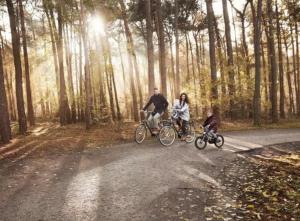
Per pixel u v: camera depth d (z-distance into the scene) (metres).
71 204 6.94
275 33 33.03
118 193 7.63
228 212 6.56
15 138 17.92
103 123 25.91
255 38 23.52
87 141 15.96
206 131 13.23
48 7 23.17
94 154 12.40
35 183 8.55
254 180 8.98
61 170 9.91
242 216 6.38
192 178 8.89
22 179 8.98
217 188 8.12
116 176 9.09
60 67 27.44
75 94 32.66
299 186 8.51
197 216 6.31
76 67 35.03
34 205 6.90
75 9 23.16
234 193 7.78
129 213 6.44
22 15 25.80
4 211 6.61
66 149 13.70
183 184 8.32
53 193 7.68
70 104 31.20
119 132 19.55
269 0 26.92
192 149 13.16
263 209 6.84
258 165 10.76
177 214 6.40
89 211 6.55
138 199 7.22
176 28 32.97
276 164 10.90
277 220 6.29
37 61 32.31
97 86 29.72
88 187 8.11
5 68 40.84
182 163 10.62
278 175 9.59
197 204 6.96
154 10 31.95
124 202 7.04
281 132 19.20
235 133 18.86
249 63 28.44
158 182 8.49
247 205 7.01
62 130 22.47
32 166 10.55
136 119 30.55
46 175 9.34
